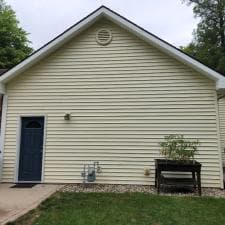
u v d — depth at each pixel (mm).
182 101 8156
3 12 28094
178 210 5445
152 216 5094
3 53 25453
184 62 8195
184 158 7418
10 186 7922
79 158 8344
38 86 8797
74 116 8539
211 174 7766
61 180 8312
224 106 13641
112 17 8422
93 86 8609
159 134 8117
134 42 8625
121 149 8227
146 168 8039
